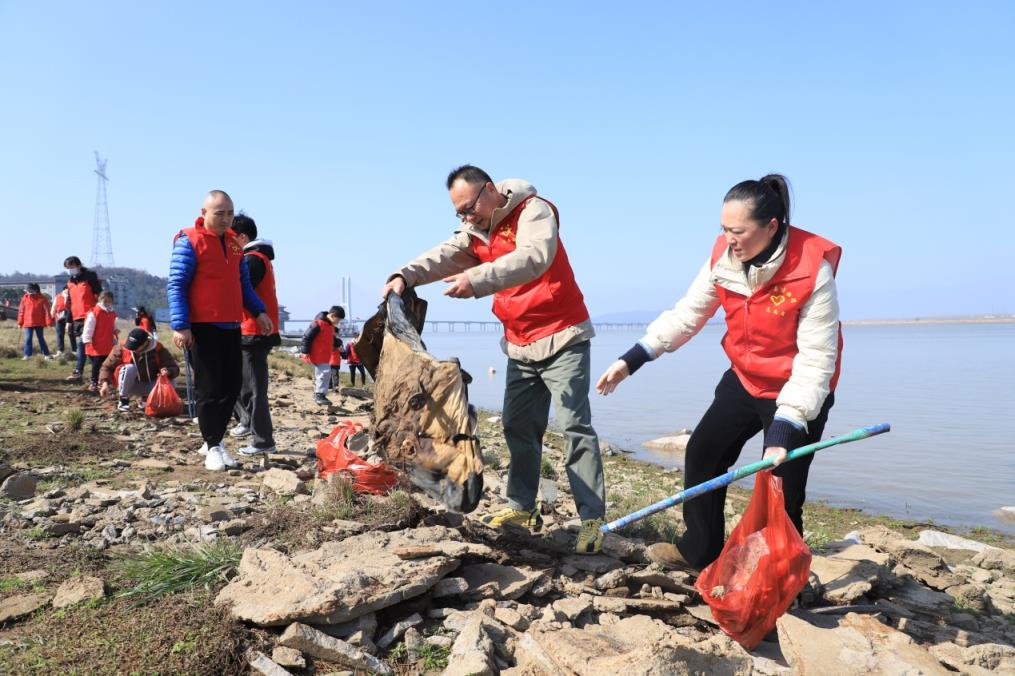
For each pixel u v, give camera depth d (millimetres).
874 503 10273
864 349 107375
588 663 3002
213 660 3051
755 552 3609
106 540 4480
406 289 4434
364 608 3363
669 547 4238
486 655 3094
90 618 3359
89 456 6812
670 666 2936
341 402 13391
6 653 3078
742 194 3482
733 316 3824
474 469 3877
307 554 3947
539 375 4535
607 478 10914
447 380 3941
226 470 6504
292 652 3139
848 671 3301
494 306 4605
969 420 21391
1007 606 5109
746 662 3146
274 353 25578
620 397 30109
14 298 97812
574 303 4371
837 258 3623
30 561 4078
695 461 4082
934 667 3363
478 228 4434
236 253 6551
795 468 3744
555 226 4195
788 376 3707
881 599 4516
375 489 5301
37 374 13555
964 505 10188
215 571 3805
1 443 6988
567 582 4094
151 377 9727
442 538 4320
